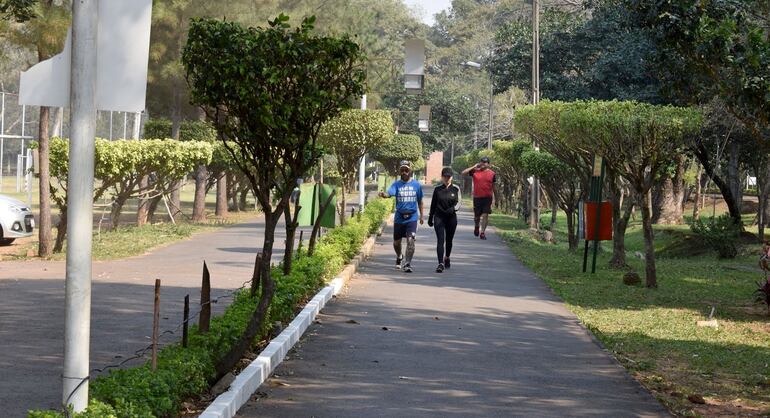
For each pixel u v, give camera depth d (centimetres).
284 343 1110
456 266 2347
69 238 625
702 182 6009
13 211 2572
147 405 707
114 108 629
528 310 1616
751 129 1611
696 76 1761
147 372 760
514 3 11194
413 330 1345
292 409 867
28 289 1631
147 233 2898
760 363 1193
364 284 1894
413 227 2169
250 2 3762
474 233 3481
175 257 2295
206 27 884
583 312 1623
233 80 879
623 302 1777
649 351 1258
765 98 1495
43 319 1315
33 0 1877
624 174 2050
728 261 2881
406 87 2881
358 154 3064
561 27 4312
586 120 2025
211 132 4162
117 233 2848
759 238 3256
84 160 624
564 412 893
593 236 2298
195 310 1424
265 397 909
